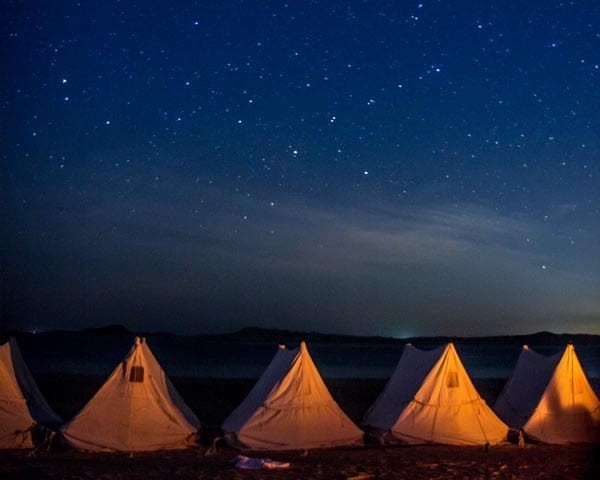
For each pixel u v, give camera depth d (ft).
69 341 549.54
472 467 40.34
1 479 35.65
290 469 39.55
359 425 53.78
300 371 50.39
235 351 400.06
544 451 47.42
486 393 96.22
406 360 56.39
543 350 444.96
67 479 35.76
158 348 445.78
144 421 47.09
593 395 53.57
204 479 36.50
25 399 48.39
